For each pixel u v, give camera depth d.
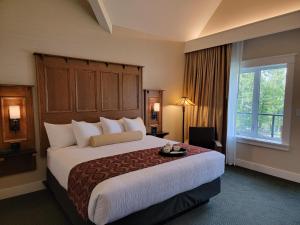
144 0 3.53
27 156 2.96
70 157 2.48
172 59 4.76
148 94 4.33
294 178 3.38
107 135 3.08
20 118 2.91
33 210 2.54
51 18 3.08
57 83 3.16
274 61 3.54
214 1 4.14
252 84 4.00
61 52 3.20
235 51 4.01
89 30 3.46
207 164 2.46
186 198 2.33
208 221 2.30
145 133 3.88
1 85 2.69
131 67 4.03
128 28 3.96
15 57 2.83
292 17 3.08
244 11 3.86
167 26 4.26
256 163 3.88
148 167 2.09
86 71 3.45
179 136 5.12
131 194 1.76
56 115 3.18
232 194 2.94
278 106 3.64
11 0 2.76
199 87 4.64
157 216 2.05
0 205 2.65
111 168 2.05
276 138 3.70
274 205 2.64
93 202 1.63
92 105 3.55
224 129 4.20
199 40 4.52
